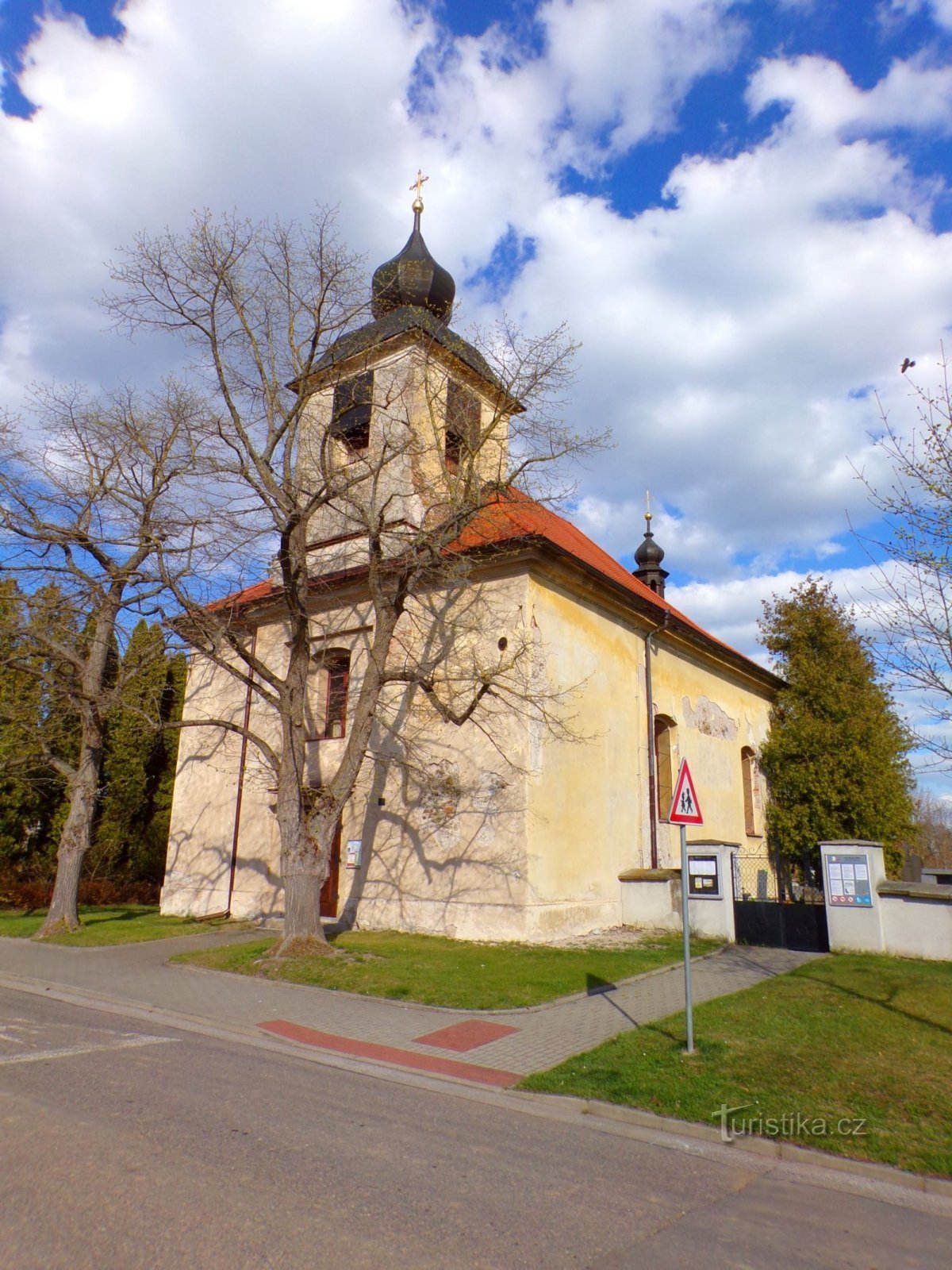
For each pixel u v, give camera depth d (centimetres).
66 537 1548
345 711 1861
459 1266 410
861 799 2367
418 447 1672
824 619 2572
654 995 1101
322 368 1433
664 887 1680
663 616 2014
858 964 1304
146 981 1198
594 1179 546
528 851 1496
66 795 2516
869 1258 454
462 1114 670
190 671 2242
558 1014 1001
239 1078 729
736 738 2500
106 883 2600
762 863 2539
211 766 2117
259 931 1705
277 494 1350
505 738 1561
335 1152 556
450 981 1141
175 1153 532
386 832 1689
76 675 1856
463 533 1747
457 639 1675
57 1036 866
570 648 1727
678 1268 428
